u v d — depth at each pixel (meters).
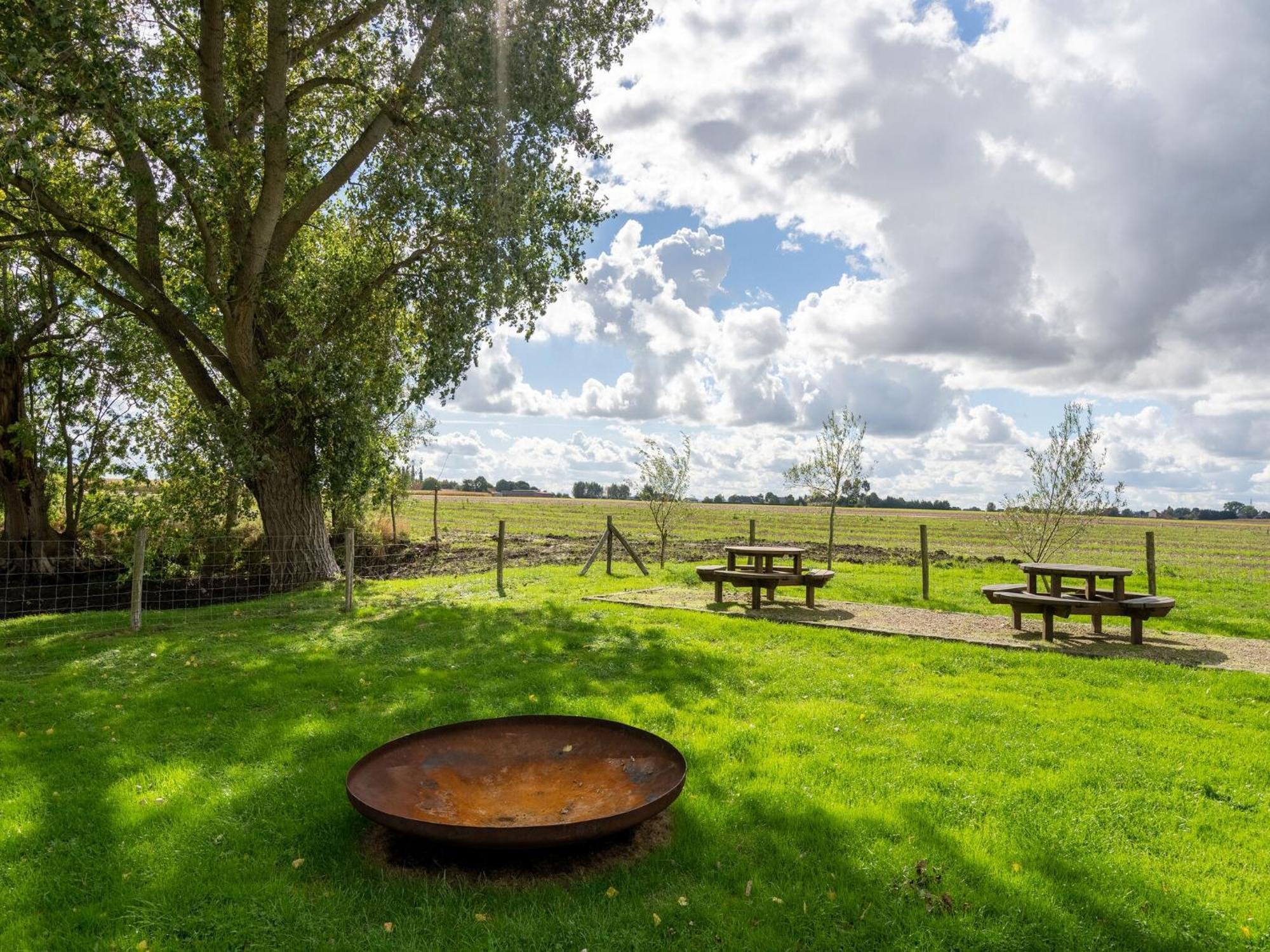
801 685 8.05
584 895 3.93
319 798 5.14
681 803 4.98
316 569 17.16
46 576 19.12
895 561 22.84
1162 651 10.04
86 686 8.20
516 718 5.44
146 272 15.33
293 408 16.41
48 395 20.45
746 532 41.44
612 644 10.02
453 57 13.76
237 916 3.77
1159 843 4.57
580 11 15.29
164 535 17.89
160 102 13.45
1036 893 3.94
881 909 3.80
